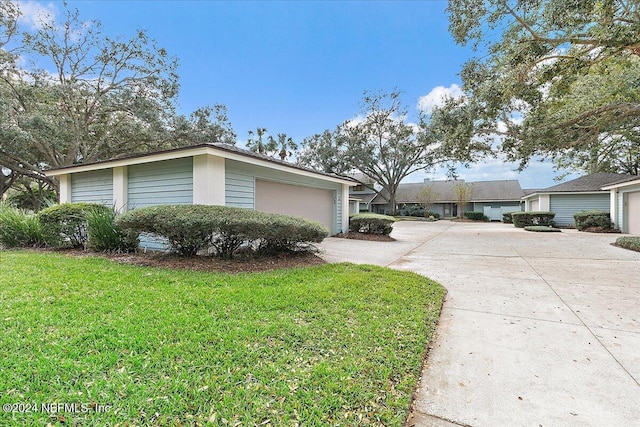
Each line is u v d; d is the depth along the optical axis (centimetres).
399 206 3588
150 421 170
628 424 185
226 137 2178
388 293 420
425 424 186
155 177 791
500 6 777
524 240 1183
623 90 962
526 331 320
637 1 656
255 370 221
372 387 210
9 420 165
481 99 920
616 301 416
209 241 594
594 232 1527
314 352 253
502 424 185
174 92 1861
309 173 1026
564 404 203
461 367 250
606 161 1681
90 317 303
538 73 857
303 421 176
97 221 691
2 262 571
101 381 201
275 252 678
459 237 1323
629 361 257
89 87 1756
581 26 717
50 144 1537
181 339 262
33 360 222
